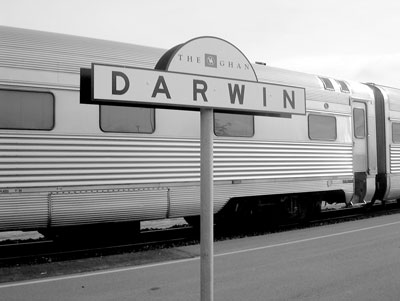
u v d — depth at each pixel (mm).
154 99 2342
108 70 2221
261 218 9531
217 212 8250
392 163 11531
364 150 11062
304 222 10117
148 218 7406
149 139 7332
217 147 8094
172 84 2410
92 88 2168
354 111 10898
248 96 2678
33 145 6387
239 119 8438
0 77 6246
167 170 7473
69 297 4645
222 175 8125
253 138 8602
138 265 6113
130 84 2277
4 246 7691
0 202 6129
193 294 4723
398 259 6227
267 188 8750
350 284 5035
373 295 4641
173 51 2508
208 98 2516
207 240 2432
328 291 4781
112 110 7023
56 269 5934
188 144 7734
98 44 7191
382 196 11547
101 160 6867
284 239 8031
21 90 6387
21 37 6543
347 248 7059
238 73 2754
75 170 6652
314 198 10125
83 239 8328
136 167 7168
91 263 6270
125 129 7125
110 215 6957
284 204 9602
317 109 9773
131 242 8266
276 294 4688
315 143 9680
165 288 4953
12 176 6219
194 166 7766
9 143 6238
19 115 6340
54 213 6477
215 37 2658
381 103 11547
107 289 4934
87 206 6727
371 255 6512
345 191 10289
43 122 6500
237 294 4691
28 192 6305
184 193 7629
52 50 6691
